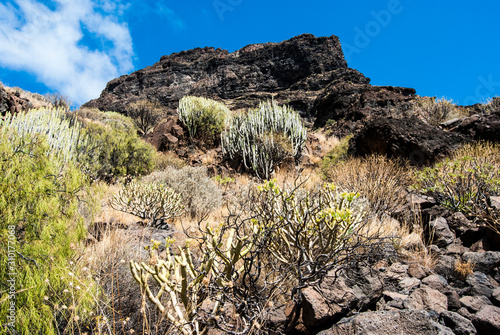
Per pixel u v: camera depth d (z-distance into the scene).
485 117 7.58
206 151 13.42
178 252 2.71
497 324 1.72
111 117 20.44
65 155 6.11
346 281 2.15
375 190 4.24
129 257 2.71
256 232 2.18
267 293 2.13
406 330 1.61
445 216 3.42
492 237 2.69
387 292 2.14
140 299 2.13
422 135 7.41
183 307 2.03
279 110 11.51
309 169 9.80
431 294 1.97
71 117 11.33
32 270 2.01
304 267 2.40
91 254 2.52
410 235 3.11
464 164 4.18
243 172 10.32
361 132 8.84
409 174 5.34
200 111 14.23
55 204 2.43
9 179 2.29
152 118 21.39
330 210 2.27
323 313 1.82
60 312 1.94
